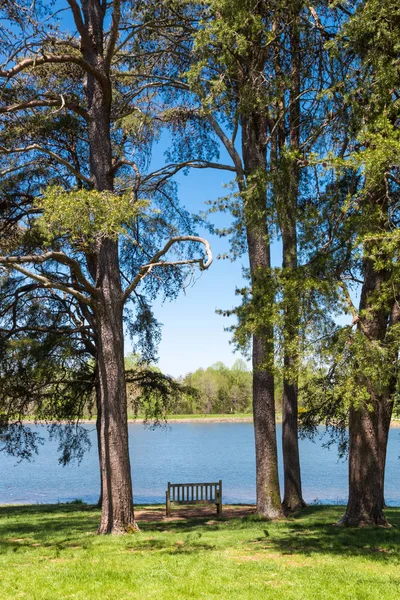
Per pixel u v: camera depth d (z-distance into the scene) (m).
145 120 16.70
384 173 9.29
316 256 9.98
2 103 13.27
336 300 9.48
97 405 17.12
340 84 10.88
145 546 10.27
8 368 16.20
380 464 14.62
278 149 17.44
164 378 19.11
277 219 10.92
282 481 30.08
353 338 9.20
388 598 6.77
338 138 11.44
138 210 10.62
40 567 8.46
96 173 13.41
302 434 19.11
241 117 15.48
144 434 85.81
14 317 16.44
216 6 12.09
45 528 13.12
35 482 34.03
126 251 17.86
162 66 17.66
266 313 10.02
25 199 16.48
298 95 14.55
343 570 8.12
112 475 12.12
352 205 9.66
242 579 7.61
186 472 36.94
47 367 16.17
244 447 59.62
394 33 9.87
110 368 12.46
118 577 7.70
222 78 12.94
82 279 11.98
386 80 9.78
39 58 12.22
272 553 9.48
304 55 13.88
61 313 17.12
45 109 14.84
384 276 11.82
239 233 12.04
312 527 12.20
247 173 15.30
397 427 83.94
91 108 13.58
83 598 6.79
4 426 17.00
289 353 9.59
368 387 11.43
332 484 29.83
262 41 13.44
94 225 10.07
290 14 12.80
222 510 16.59
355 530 11.42
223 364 106.56
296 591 7.03
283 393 17.19
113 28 12.91
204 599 6.74
